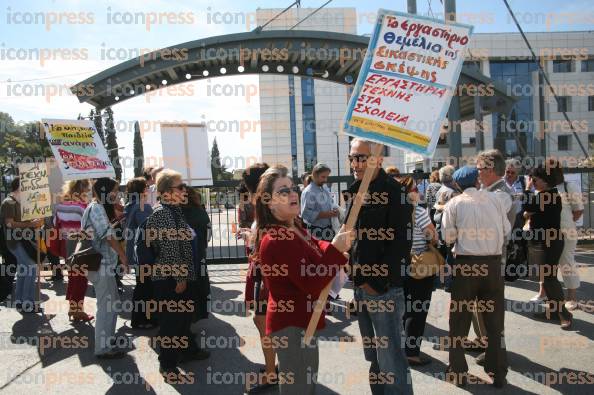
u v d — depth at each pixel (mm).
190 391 3869
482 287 3840
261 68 10891
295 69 11008
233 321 5680
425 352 4605
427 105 2990
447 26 2990
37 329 5500
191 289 4258
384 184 3191
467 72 9414
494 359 3795
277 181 2723
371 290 3197
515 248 6984
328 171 5914
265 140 47094
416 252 4188
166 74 10297
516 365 4230
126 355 4688
